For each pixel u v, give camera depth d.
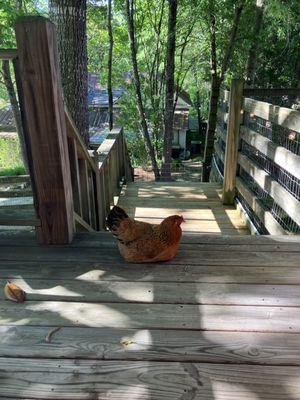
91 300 1.91
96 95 16.09
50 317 1.78
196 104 18.48
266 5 6.82
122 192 5.65
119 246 2.28
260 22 7.09
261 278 2.12
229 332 1.68
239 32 7.23
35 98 2.10
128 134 11.27
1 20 6.60
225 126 5.75
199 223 4.29
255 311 1.83
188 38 8.71
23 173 6.55
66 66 4.21
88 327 1.71
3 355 1.54
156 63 10.40
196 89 14.11
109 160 4.58
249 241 2.57
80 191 3.10
